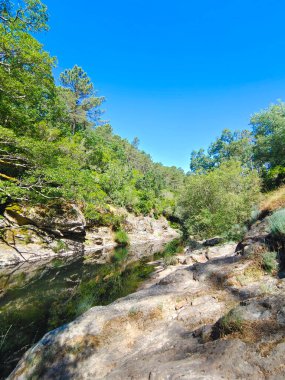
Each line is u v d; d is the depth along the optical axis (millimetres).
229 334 3002
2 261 15539
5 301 9633
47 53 12234
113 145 62031
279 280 4461
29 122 16922
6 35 10898
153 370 2699
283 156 26938
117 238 28156
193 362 2666
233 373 2316
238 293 4613
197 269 6820
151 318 4555
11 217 18062
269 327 2830
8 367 5223
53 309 8750
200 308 4438
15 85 12641
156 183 60531
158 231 40312
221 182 22984
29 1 11062
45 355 4215
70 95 36469
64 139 22672
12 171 17812
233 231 13078
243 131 58812
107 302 9117
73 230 21719
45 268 15555
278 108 30250
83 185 17156
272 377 2148
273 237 5746
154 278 11344
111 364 3545
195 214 22172
